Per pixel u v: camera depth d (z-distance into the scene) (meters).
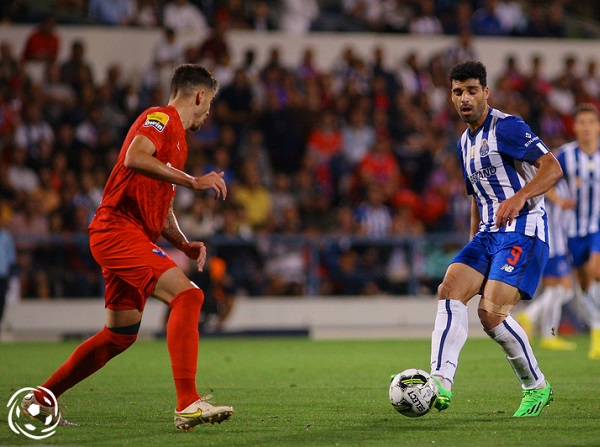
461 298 18.56
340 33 70.38
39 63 61.00
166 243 50.12
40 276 50.09
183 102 17.70
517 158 18.78
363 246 54.12
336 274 53.06
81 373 17.91
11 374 29.59
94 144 57.25
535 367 19.19
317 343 47.25
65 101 58.06
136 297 17.66
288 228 54.66
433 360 18.08
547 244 19.16
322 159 60.00
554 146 64.94
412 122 63.69
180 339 16.50
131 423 18.20
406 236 53.78
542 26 73.44
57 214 51.69
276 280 52.62
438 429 17.19
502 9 73.44
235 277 51.72
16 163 54.44
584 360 34.84
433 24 71.25
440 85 67.38
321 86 63.88
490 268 18.88
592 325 36.50
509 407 20.80
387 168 59.41
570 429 17.12
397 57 68.44
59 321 49.91
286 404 21.62
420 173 61.94
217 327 50.66
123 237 16.97
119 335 17.84
